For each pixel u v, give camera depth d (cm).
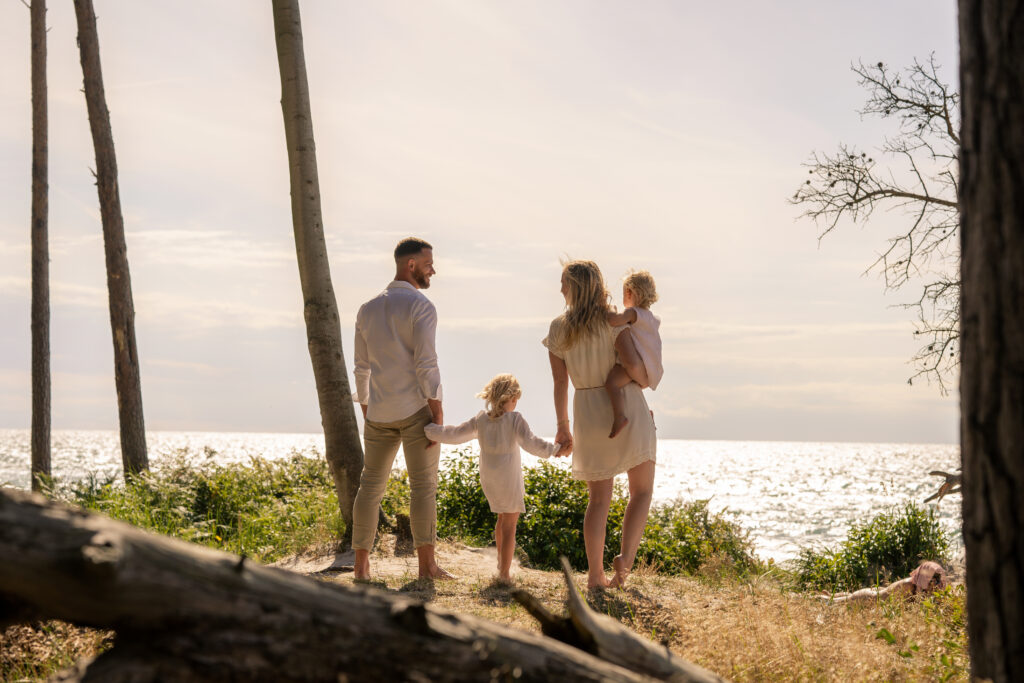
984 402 198
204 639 163
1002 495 194
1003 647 194
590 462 520
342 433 830
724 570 768
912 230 855
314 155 859
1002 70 193
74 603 154
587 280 516
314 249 848
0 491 157
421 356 565
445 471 1101
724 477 7606
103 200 1477
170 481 1160
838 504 4278
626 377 512
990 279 195
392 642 178
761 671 337
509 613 450
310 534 852
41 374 1537
